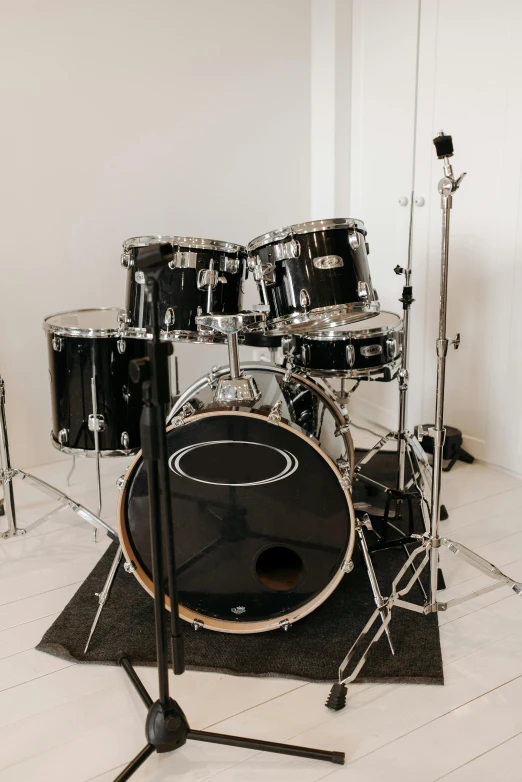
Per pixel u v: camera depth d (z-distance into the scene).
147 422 1.13
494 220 2.64
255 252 1.98
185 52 2.96
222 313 1.96
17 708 1.53
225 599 1.77
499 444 2.80
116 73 2.83
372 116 3.12
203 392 1.95
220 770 1.35
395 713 1.49
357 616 1.85
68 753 1.40
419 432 2.01
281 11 3.16
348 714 1.49
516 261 2.59
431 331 3.00
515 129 2.49
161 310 1.91
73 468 2.72
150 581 1.73
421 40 2.76
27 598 1.96
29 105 2.68
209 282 1.89
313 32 3.25
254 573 1.74
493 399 2.79
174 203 3.10
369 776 1.33
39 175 2.76
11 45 2.59
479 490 2.62
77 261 2.92
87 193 2.88
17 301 2.82
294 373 2.12
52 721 1.49
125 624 1.82
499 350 2.72
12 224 2.75
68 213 2.85
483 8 2.50
